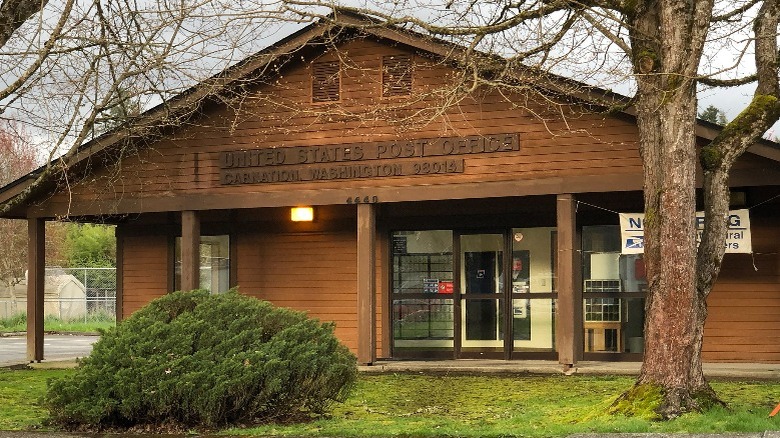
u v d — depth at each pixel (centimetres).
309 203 1914
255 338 1182
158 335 1165
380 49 1888
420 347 2050
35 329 2095
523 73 1371
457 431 1073
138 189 2028
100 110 1405
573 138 1767
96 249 5334
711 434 970
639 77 1178
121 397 1132
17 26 1412
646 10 1198
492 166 1812
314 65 1922
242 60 1691
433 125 1847
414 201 1948
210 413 1128
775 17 1198
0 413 1309
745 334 1844
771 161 1642
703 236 1177
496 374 1789
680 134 1141
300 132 1930
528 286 1998
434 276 2052
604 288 1942
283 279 2136
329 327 1249
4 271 4159
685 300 1131
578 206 1952
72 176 2036
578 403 1343
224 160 1973
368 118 1788
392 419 1228
